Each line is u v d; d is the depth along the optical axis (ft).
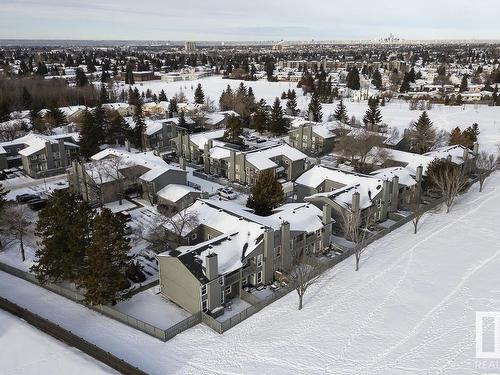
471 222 218.59
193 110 455.22
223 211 184.96
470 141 331.57
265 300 152.56
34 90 533.96
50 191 262.47
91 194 241.35
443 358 126.62
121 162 254.27
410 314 146.72
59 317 146.61
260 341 133.90
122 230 150.10
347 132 335.26
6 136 361.71
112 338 135.33
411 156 274.57
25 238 206.08
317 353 128.47
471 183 274.36
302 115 494.18
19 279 172.76
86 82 643.04
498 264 177.68
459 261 180.45
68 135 348.79
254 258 160.97
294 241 176.24
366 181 221.05
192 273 143.23
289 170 285.43
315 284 166.20
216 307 148.97
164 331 132.98
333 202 200.64
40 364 122.62
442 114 487.61
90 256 142.10
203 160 322.75
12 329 137.80
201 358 126.41
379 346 131.64
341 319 144.46
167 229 183.42
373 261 182.29
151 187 240.32
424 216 228.02
